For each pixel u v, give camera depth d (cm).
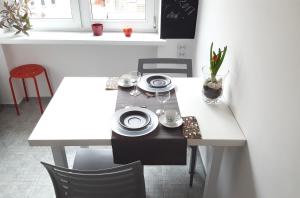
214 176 157
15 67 290
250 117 131
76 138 137
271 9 109
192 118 152
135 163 109
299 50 90
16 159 228
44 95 315
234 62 153
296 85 91
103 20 286
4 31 277
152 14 283
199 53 245
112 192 122
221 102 169
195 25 259
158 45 274
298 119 90
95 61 297
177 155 142
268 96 112
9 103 299
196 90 182
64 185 122
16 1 269
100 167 159
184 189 204
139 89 182
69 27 289
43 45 285
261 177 118
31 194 197
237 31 147
